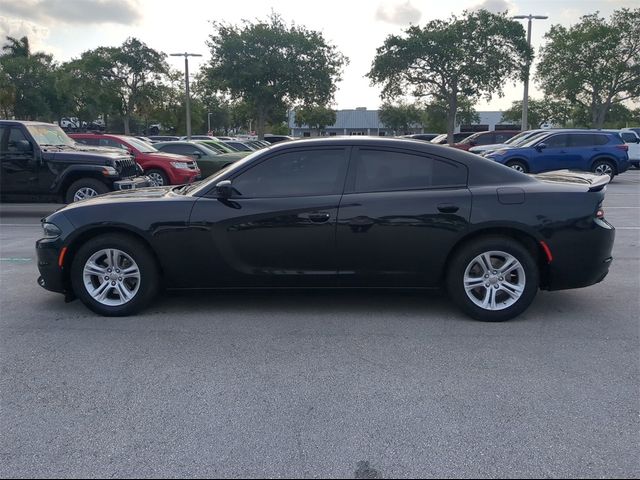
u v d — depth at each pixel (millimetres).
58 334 5090
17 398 3898
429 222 5199
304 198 5297
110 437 3408
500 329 5160
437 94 36281
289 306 5832
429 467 3096
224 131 79625
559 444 3301
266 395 3914
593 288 6508
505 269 5277
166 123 48906
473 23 34000
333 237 5258
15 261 8031
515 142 20375
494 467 3092
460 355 4570
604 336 4988
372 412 3672
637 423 3529
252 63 29812
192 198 5414
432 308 5758
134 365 4418
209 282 5449
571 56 41156
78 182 11312
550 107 50781
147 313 5637
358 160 5395
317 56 30469
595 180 5523
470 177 5340
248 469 3086
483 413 3654
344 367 4355
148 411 3711
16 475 3051
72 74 42594
